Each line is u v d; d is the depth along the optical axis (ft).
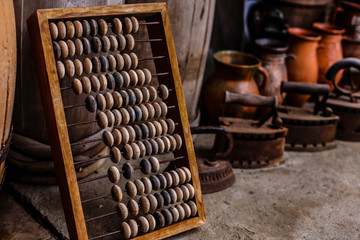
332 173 4.78
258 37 6.32
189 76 4.71
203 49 4.73
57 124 3.30
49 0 3.60
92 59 3.45
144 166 3.59
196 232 3.84
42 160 4.08
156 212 3.64
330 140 5.20
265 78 5.13
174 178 3.67
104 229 3.78
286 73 5.51
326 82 5.96
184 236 3.79
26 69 3.74
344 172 4.82
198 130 4.16
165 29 3.69
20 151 4.05
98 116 3.45
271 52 5.31
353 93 5.40
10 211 3.96
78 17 3.37
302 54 5.65
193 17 4.41
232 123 4.74
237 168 4.70
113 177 3.46
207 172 4.26
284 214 4.14
